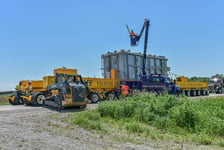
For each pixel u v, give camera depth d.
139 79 25.16
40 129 8.89
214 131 9.56
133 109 13.22
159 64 28.02
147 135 9.07
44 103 17.09
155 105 12.87
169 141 8.22
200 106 13.41
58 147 6.34
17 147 6.09
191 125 10.41
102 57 25.83
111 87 22.62
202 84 37.72
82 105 15.24
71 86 14.59
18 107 16.81
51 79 18.81
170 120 10.99
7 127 8.78
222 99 17.88
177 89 28.64
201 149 7.27
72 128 9.57
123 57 24.31
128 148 6.80
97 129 9.69
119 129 10.01
